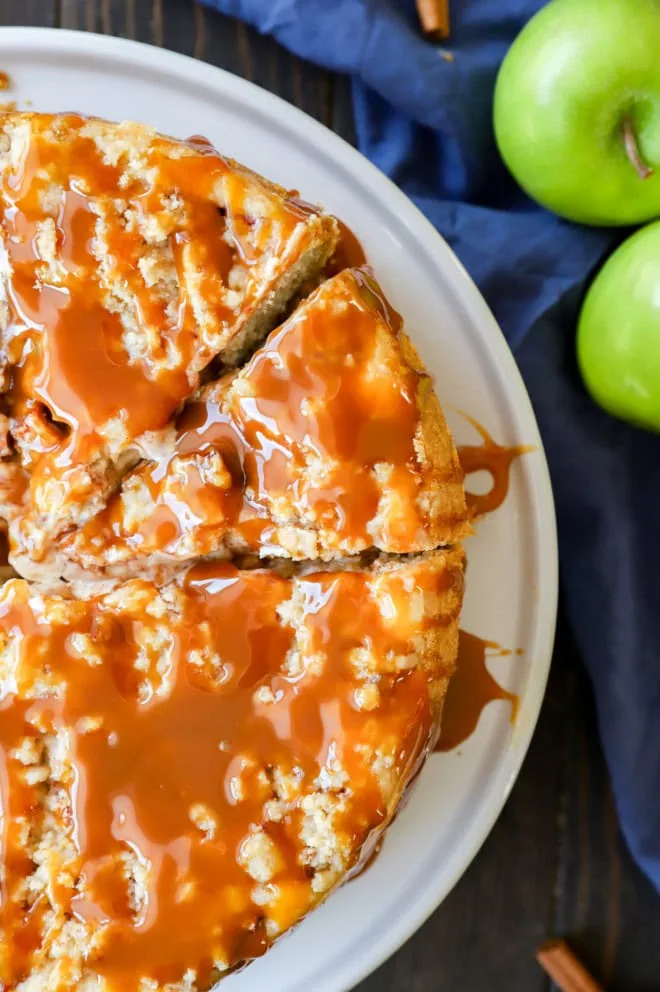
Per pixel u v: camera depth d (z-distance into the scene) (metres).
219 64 0.53
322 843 0.43
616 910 0.55
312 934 0.50
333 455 0.44
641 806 0.53
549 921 0.55
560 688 0.55
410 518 0.44
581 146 0.48
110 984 0.42
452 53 0.52
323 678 0.43
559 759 0.55
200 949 0.43
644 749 0.53
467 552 0.51
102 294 0.44
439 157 0.54
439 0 0.51
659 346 0.49
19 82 0.50
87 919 0.43
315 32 0.51
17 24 0.52
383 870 0.50
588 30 0.47
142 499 0.45
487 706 0.51
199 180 0.44
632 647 0.53
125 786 0.43
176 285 0.44
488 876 0.55
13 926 0.43
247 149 0.51
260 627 0.44
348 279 0.45
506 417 0.51
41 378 0.44
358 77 0.52
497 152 0.53
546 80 0.48
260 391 0.44
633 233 0.52
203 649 0.44
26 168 0.44
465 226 0.53
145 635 0.44
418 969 0.55
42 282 0.44
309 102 0.53
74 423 0.44
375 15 0.51
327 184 0.51
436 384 0.51
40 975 0.43
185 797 0.43
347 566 0.45
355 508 0.44
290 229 0.44
